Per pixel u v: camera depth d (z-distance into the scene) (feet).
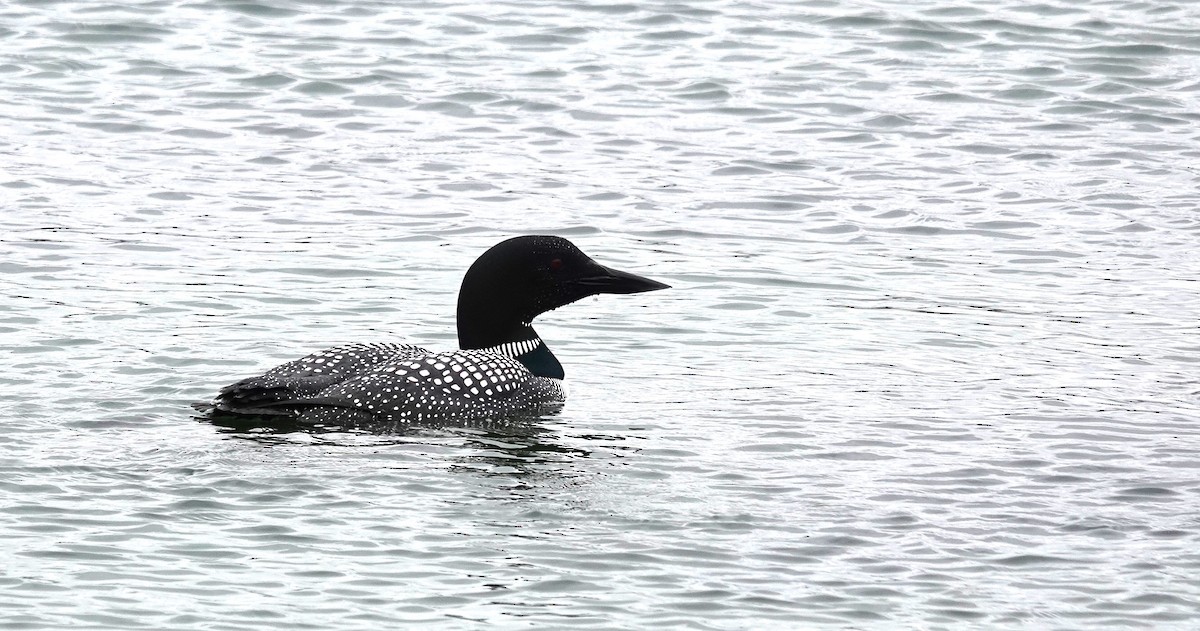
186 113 73.67
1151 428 44.39
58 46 80.69
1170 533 37.35
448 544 36.06
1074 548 36.50
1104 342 51.93
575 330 52.37
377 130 72.64
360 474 39.75
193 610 32.65
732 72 80.94
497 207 64.18
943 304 55.42
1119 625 33.09
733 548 36.22
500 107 75.72
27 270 55.57
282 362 48.14
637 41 84.74
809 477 40.42
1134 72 82.23
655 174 68.54
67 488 38.14
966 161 71.05
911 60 83.25
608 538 36.60
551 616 32.91
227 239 59.72
